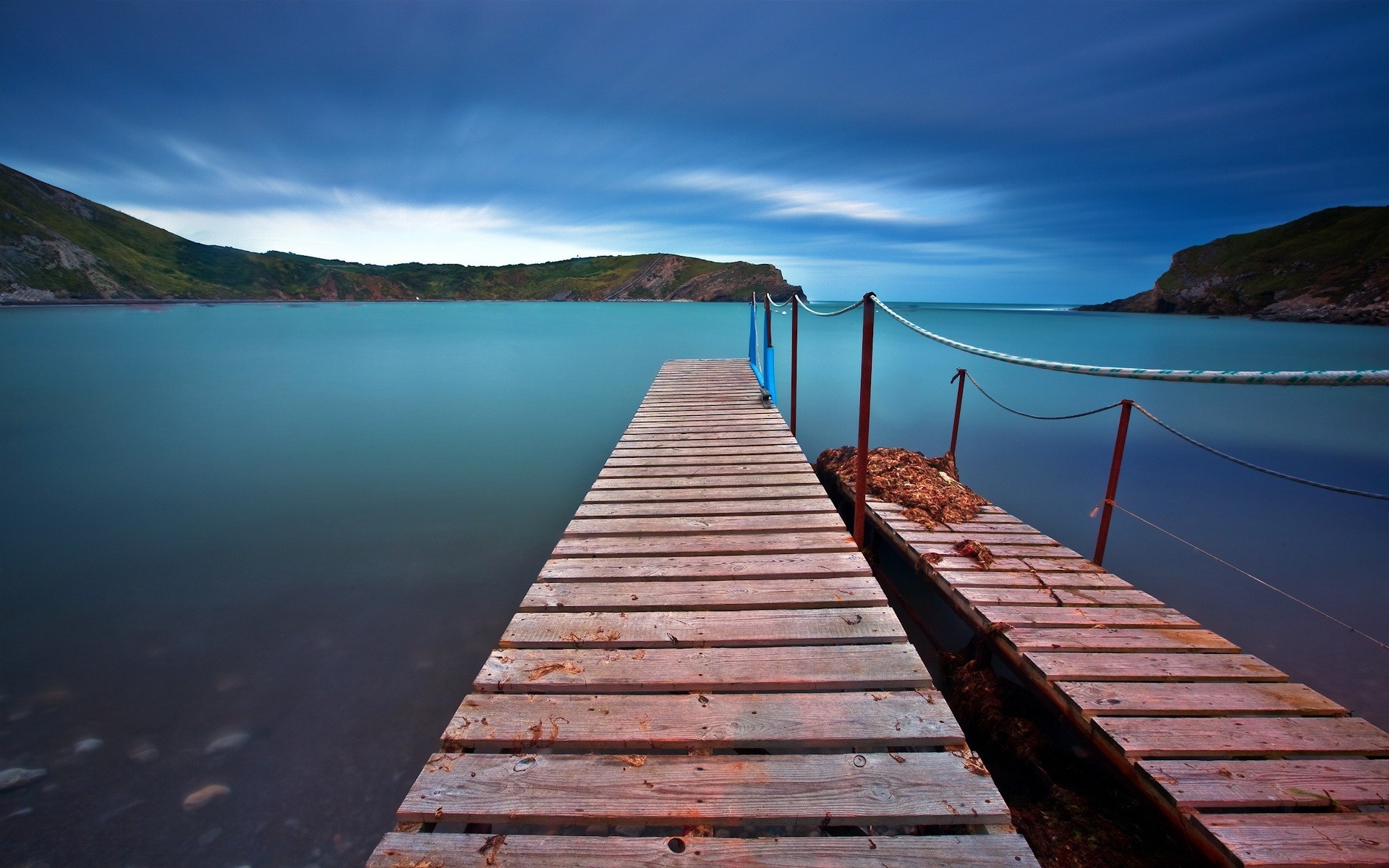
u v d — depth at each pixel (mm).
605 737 2008
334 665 4039
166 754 3225
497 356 25516
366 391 16703
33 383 18250
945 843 1614
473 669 4012
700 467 5488
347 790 2994
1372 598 4977
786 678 2307
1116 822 2396
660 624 2732
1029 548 4250
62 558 5812
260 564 5680
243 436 11344
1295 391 16703
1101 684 2701
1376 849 1882
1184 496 7801
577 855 1600
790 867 1564
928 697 2205
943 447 10422
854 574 3240
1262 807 2053
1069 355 24172
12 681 3863
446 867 1574
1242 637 4398
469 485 8328
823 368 21109
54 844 2682
